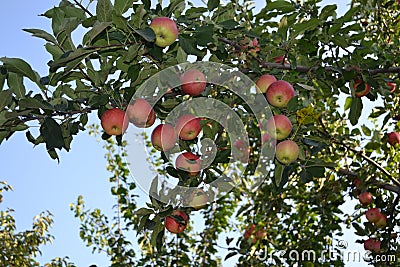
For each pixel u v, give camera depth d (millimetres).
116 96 2717
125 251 6977
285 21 3186
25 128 2789
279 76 3164
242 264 5785
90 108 2730
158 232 2926
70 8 2574
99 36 2566
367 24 4801
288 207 5824
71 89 2801
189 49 2604
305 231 5977
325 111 5113
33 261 8078
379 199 4949
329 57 3301
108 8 2510
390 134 4922
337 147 5188
